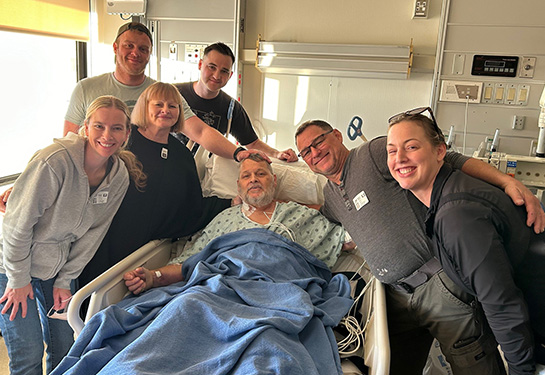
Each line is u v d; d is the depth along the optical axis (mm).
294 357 1398
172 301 1629
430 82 3631
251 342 1426
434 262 1705
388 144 1523
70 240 1883
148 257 2102
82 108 2461
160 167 2168
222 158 2600
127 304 1788
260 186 2240
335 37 3725
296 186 2537
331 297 1910
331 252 2238
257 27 3859
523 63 3301
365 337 1803
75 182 1792
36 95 3742
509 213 1396
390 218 1718
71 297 1835
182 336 1470
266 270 1904
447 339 1770
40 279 1880
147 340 1417
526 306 1331
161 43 3895
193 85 2955
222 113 2975
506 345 1349
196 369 1353
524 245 1395
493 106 3422
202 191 2533
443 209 1395
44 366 2400
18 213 1710
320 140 1940
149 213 2133
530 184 3209
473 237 1321
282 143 4020
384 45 3531
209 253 2084
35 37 3664
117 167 1927
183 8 3793
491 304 1332
